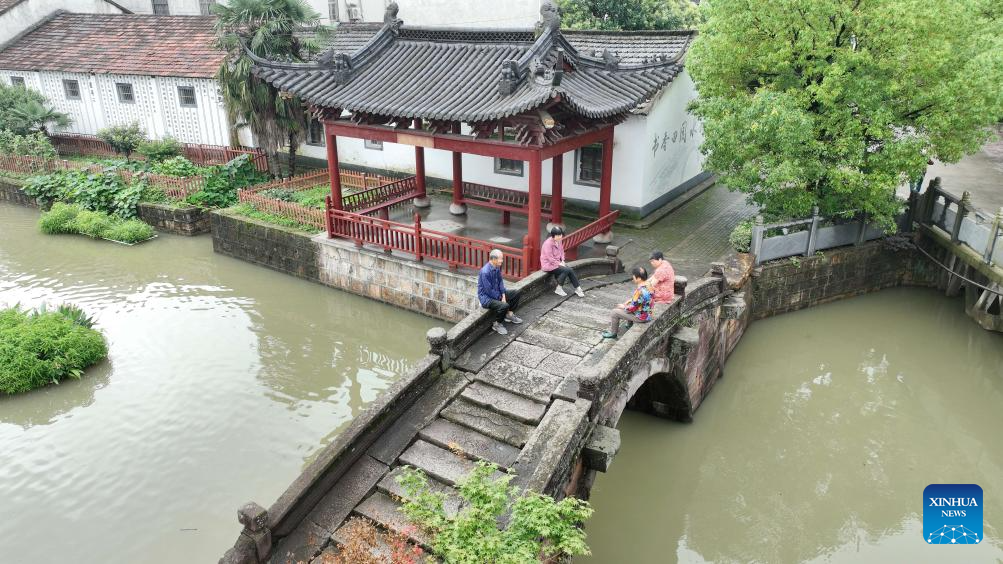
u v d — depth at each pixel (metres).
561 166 14.91
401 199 18.42
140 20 29.66
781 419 12.97
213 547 9.15
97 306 16.34
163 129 27.03
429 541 7.05
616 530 10.50
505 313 10.93
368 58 15.74
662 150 18.95
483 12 26.84
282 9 20.22
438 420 8.86
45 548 9.10
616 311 10.27
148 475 10.52
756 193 15.28
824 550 9.98
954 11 12.98
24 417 12.01
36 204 24.28
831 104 13.67
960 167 22.81
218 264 19.00
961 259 15.65
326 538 7.16
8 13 30.03
